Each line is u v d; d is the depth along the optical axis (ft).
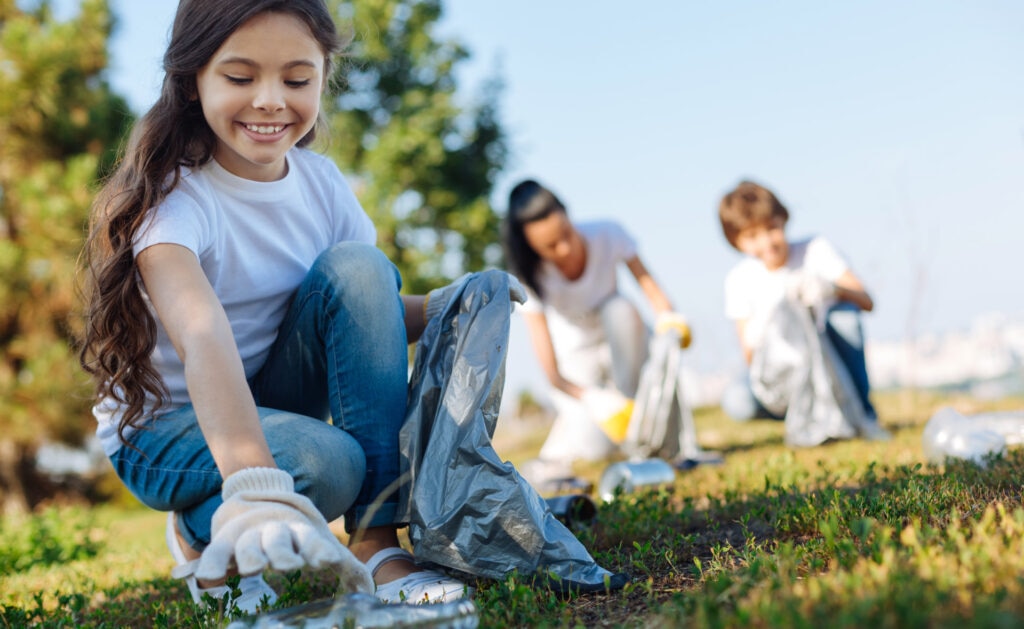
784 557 4.99
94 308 6.07
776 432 18.34
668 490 10.34
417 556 5.92
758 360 15.17
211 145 6.44
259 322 6.94
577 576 5.61
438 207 52.80
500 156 55.36
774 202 15.89
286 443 5.83
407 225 52.21
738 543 6.64
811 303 15.05
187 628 5.83
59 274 39.86
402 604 4.58
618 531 7.34
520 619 5.09
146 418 6.50
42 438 41.65
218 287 6.68
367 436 6.27
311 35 6.01
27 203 40.86
